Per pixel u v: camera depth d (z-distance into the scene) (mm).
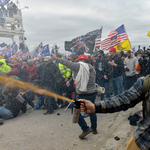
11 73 5727
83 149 2645
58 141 3012
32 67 5695
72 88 4996
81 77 2867
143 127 1130
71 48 5941
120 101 1222
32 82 5172
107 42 7344
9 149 2893
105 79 5078
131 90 1216
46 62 4863
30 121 4223
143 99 1141
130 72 5359
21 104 4734
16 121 4328
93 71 3145
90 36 5828
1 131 3727
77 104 1393
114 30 7625
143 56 3504
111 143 2648
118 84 4785
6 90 4398
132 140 1209
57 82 4957
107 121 3611
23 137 3312
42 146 2891
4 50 13359
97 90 3123
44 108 5258
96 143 2771
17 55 11070
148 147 1080
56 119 4195
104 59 4992
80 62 3051
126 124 3240
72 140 2996
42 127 3740
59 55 5422
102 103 1257
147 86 1090
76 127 3578
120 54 6469
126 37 7395
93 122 3023
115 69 4734
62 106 5199
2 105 6176
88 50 5867
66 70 4906
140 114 3281
